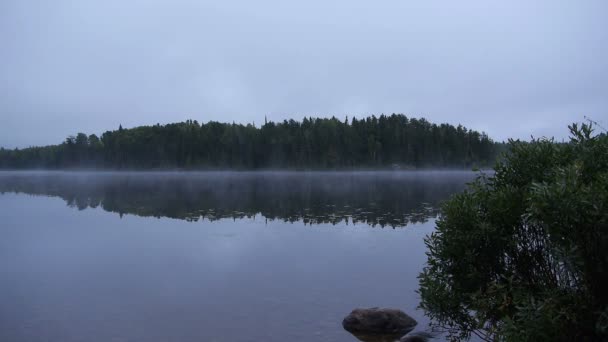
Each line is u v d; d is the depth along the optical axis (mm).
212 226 21953
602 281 4965
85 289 11320
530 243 6422
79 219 25125
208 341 7930
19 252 16016
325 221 23406
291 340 7984
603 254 4855
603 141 5832
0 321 9008
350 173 125688
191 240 18125
